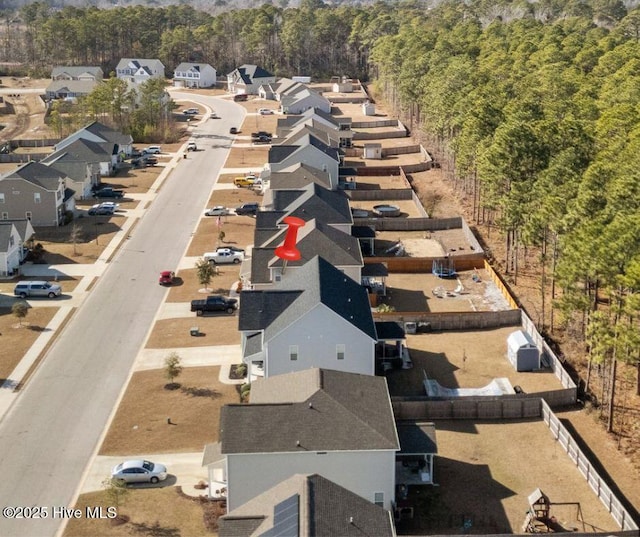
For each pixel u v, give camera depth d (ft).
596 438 173.37
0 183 322.34
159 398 186.80
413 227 319.27
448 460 164.25
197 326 228.43
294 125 466.29
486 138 309.01
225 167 432.66
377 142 487.20
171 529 139.23
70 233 317.83
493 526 142.31
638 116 294.87
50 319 234.38
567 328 222.28
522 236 241.96
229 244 301.63
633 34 644.27
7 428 175.01
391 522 119.96
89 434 172.14
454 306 246.47
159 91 522.06
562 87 386.93
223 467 146.82
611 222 193.67
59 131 511.81
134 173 419.33
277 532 110.73
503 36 637.30
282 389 157.07
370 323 190.49
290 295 196.65
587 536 128.67
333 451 139.74
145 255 291.99
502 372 203.82
